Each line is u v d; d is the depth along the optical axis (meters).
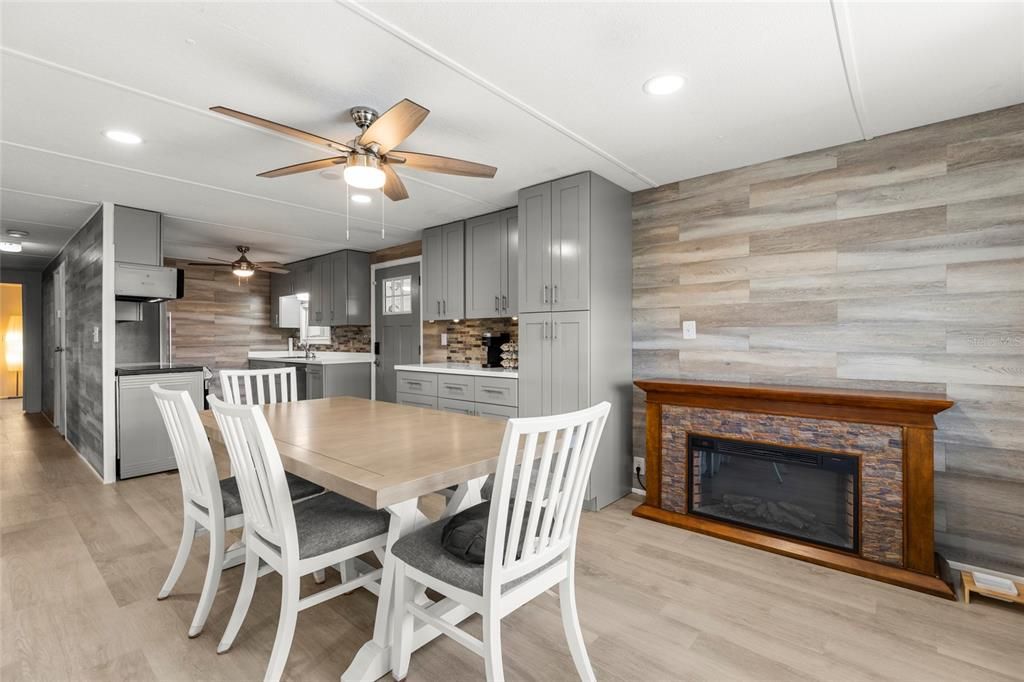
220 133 2.43
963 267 2.29
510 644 1.78
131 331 5.56
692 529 2.78
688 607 2.02
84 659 1.68
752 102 2.16
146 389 3.84
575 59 1.83
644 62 1.85
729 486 2.81
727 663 1.67
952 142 2.32
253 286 6.76
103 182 3.17
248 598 1.73
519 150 2.70
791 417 2.51
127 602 2.04
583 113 2.26
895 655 1.72
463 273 4.28
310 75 1.92
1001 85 2.02
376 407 2.72
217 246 5.41
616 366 3.29
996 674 1.62
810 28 1.65
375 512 1.78
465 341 4.74
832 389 2.51
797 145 2.63
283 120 2.31
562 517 1.48
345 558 1.64
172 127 2.36
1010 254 2.19
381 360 5.66
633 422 3.47
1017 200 2.17
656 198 3.35
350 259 5.64
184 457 1.96
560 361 3.17
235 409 1.47
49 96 2.06
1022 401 2.16
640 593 2.13
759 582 2.22
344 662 1.69
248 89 2.02
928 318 2.38
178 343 6.07
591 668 1.55
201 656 1.70
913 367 2.42
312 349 6.60
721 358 3.06
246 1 1.49
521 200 3.38
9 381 8.63
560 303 3.17
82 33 1.64
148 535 2.70
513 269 3.88
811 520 2.54
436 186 3.34
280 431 2.02
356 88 2.02
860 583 2.20
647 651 1.74
